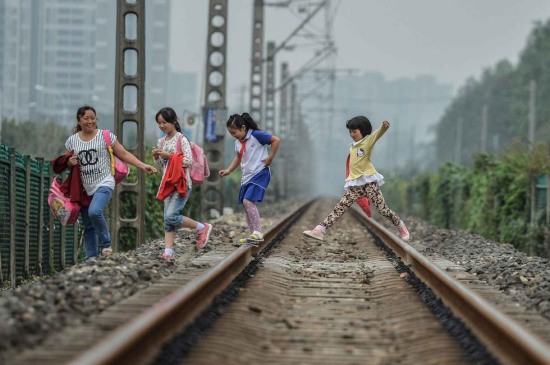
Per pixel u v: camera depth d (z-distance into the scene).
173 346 16.41
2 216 32.09
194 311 20.20
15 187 33.19
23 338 16.75
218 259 32.41
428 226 73.38
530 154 59.81
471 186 80.19
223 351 16.78
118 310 20.28
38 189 38.47
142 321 15.73
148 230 49.03
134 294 23.31
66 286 22.92
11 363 14.87
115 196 39.31
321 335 19.16
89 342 16.58
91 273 25.42
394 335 19.00
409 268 31.56
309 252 40.53
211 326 19.23
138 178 39.41
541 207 57.19
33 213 37.69
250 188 33.91
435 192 101.25
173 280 25.77
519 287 27.89
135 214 46.97
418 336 18.58
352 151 34.91
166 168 31.05
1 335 16.58
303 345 18.11
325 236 53.41
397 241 37.72
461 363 16.06
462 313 20.91
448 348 17.27
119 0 38.91
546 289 26.47
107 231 30.59
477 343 17.31
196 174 31.61
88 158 29.95
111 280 24.39
